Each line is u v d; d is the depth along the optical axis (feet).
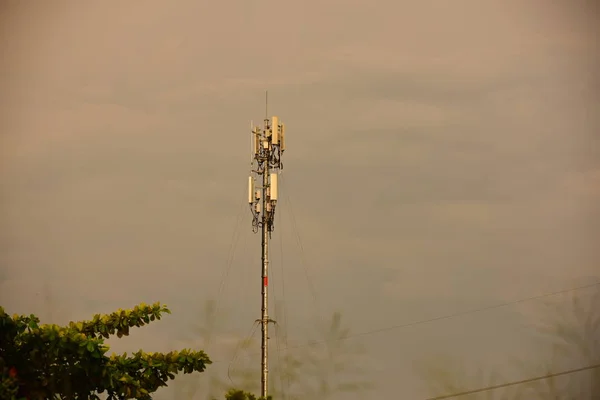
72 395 135.85
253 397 120.67
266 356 192.03
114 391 143.54
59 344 132.16
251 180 313.73
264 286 283.18
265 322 247.50
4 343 131.95
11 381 124.88
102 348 136.87
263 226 304.71
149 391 147.54
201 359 147.43
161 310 155.63
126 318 153.07
